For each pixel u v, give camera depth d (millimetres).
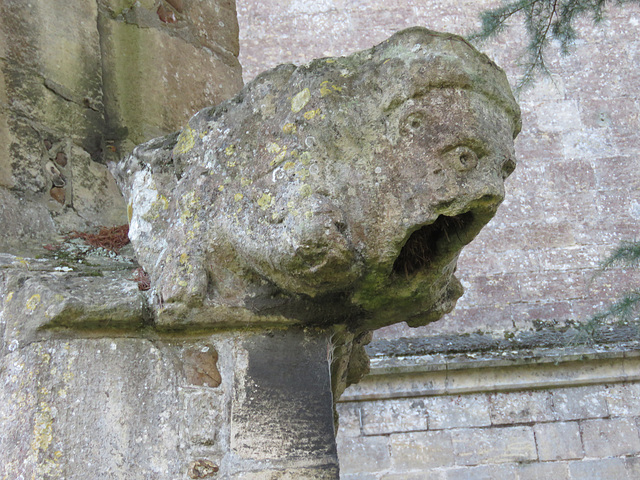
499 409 4414
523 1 2791
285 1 5355
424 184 1303
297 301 1473
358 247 1333
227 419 1414
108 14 2154
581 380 4410
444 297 1619
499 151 1320
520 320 4711
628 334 4512
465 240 1396
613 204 4969
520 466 4301
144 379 1426
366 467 4312
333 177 1346
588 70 5250
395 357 4422
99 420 1368
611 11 5355
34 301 1439
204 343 1482
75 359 1400
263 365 1469
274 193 1381
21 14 1906
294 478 1369
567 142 5102
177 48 2295
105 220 1956
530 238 4898
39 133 1867
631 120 5145
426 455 4332
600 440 4340
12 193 1757
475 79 1338
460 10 5359
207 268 1467
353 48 5273
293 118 1406
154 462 1367
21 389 1371
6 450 1337
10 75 1842
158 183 1594
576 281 4797
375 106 1373
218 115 1568
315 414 1444
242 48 5246
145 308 1455
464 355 4426
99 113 2043
